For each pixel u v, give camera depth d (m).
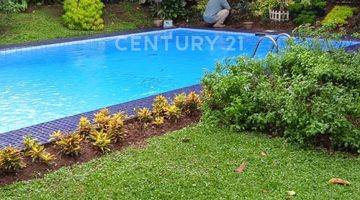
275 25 15.41
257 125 5.53
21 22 14.08
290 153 4.87
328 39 6.92
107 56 12.19
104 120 5.54
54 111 7.75
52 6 15.98
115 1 17.38
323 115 4.98
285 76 5.97
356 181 4.23
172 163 4.60
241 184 4.14
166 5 16.69
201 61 11.70
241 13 16.48
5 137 5.45
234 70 6.22
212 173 4.36
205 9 16.20
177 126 5.85
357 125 5.10
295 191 4.01
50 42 12.77
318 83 5.73
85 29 14.67
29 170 4.55
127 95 8.77
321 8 15.38
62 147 4.85
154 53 12.63
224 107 5.88
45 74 10.29
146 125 5.73
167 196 3.95
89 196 3.97
